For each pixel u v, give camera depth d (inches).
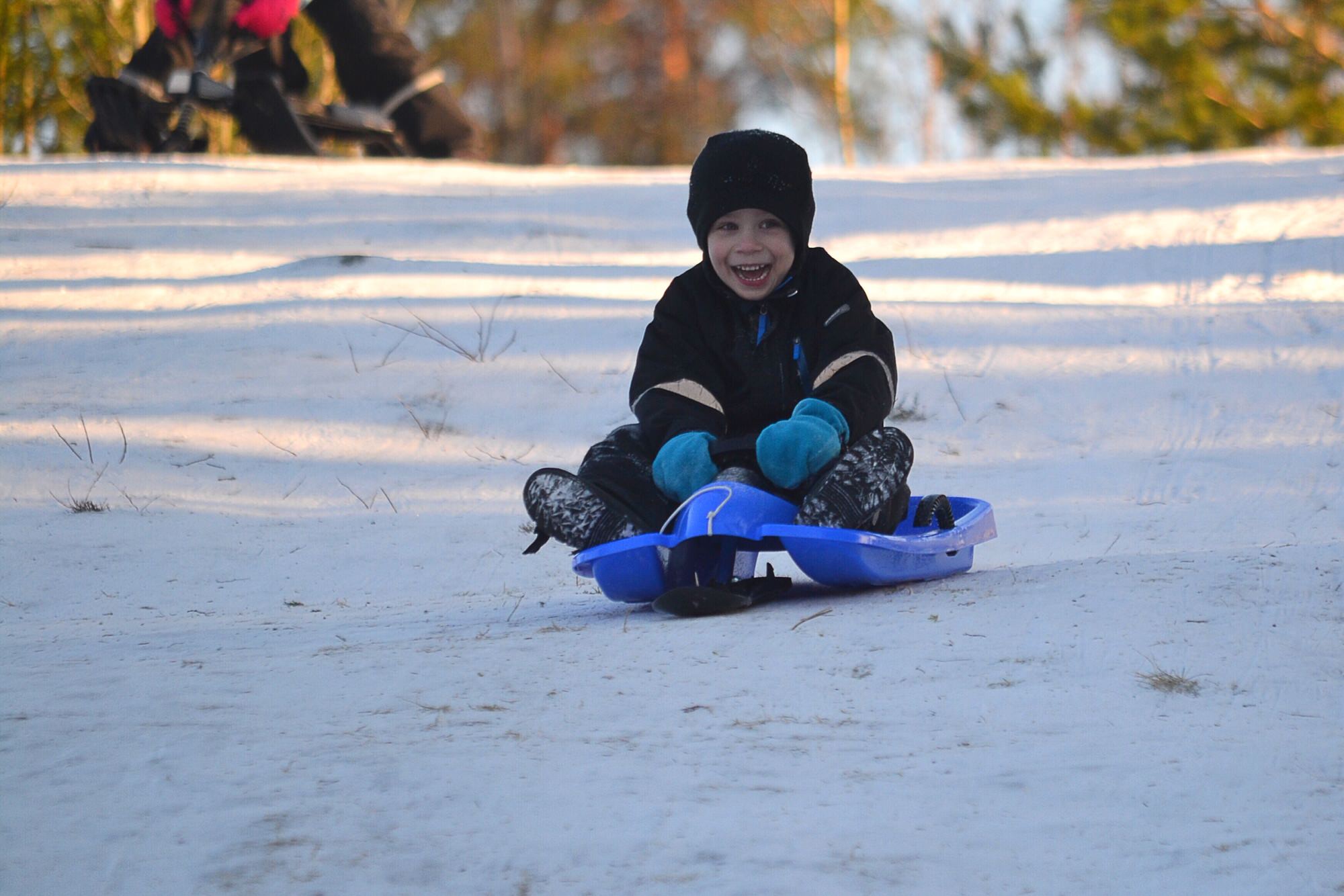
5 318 1028.5
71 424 851.4
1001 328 1012.5
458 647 398.6
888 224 1370.6
